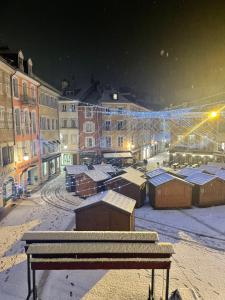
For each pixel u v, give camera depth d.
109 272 12.63
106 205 15.91
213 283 11.70
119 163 44.41
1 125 22.52
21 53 27.77
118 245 9.66
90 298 10.65
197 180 25.16
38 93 32.78
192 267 13.03
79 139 44.59
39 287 11.32
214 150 41.53
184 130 46.88
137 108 50.12
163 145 74.44
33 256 9.37
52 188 31.00
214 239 16.55
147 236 10.27
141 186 24.48
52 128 39.38
